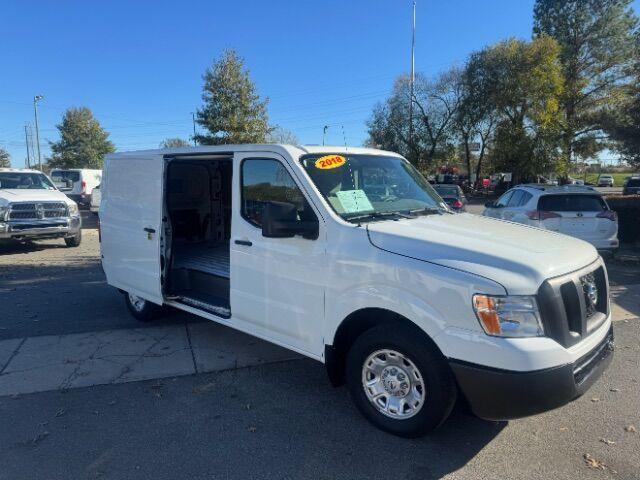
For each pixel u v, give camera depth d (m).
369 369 3.61
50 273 9.30
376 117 43.75
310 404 4.05
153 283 5.45
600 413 3.90
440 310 3.11
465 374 3.03
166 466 3.22
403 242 3.40
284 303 4.04
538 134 34.41
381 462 3.25
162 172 5.24
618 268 9.95
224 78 26.53
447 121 42.38
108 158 6.18
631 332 5.86
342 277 3.60
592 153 41.25
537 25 43.16
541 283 3.00
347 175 4.19
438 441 3.48
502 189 41.78
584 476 3.11
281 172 4.08
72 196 27.36
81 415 3.88
